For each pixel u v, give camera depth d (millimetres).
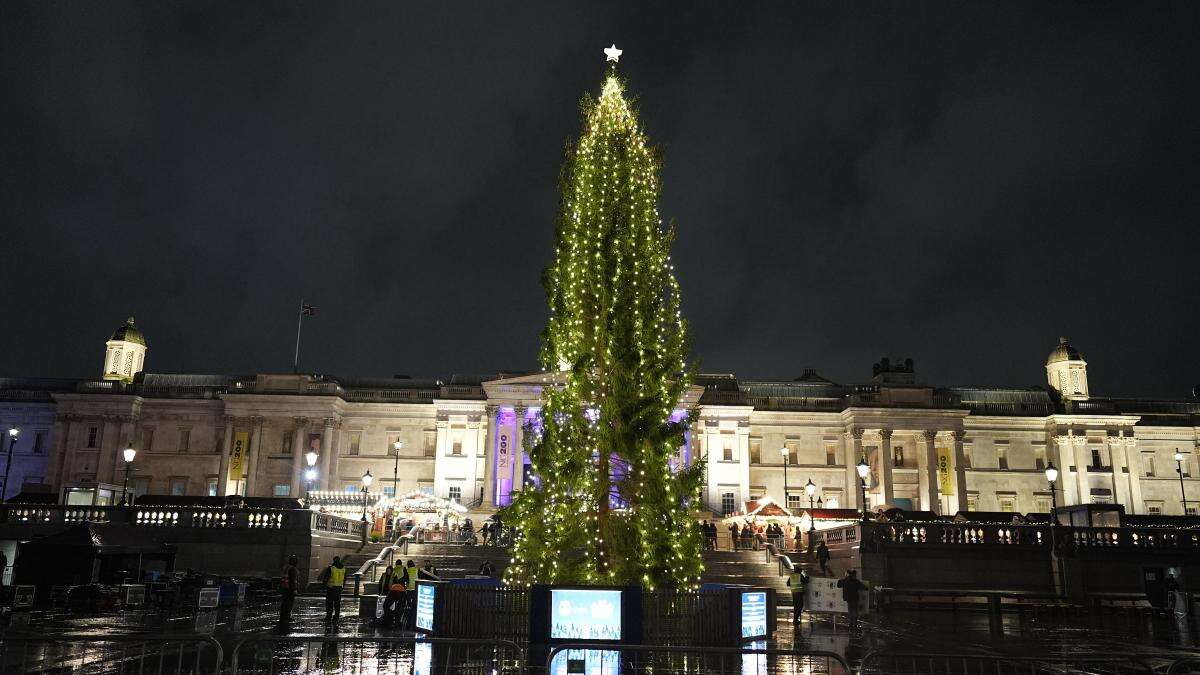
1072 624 33906
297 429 89312
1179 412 97312
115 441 89812
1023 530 43969
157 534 45344
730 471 89312
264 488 88375
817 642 25266
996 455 94062
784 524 65375
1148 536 44031
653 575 23469
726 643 22688
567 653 20797
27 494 65812
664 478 23969
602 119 28250
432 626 23562
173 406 91938
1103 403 97125
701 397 86625
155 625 27328
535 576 24266
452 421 90625
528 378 86875
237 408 89562
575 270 26328
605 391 24906
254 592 40625
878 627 31141
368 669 18781
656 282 26500
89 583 35344
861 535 43688
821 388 98500
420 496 66750
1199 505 93375
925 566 43156
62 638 12883
